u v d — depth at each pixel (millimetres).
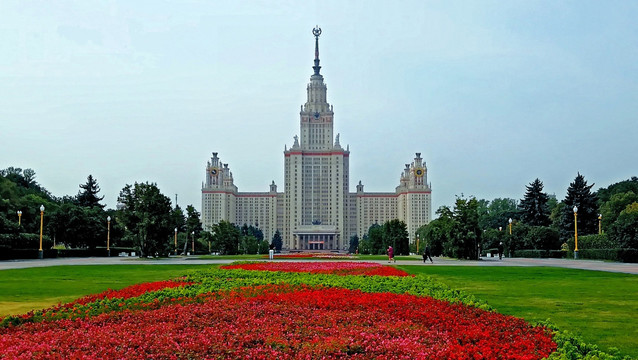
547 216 153000
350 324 17422
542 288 34312
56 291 31656
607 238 93500
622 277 43406
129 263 70375
